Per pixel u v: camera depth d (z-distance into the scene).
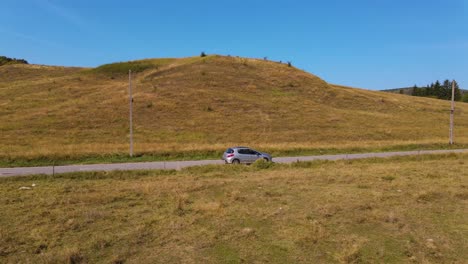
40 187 17.14
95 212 12.23
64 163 28.97
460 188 16.36
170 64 89.56
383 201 14.09
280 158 32.97
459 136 53.88
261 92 68.69
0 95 64.25
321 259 8.77
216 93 63.59
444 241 9.95
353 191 15.90
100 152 32.16
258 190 16.28
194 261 8.62
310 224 11.17
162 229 10.79
